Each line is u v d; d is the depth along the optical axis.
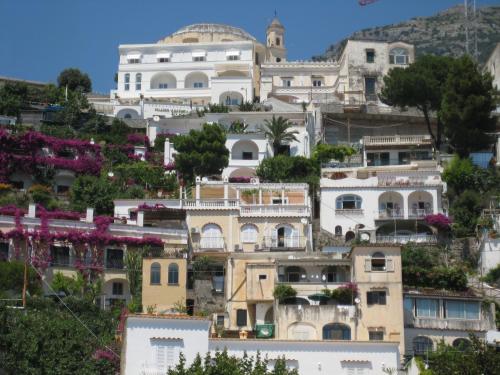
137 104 154.25
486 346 64.50
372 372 69.12
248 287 84.69
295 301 81.50
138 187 117.06
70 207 110.31
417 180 111.94
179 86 165.38
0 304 71.25
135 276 92.00
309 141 133.88
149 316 65.25
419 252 96.50
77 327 75.56
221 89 157.50
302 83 162.62
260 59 176.50
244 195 109.38
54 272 92.31
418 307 81.31
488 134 126.06
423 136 128.50
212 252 99.44
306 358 69.19
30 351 68.00
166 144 130.62
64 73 175.12
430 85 132.75
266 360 62.38
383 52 154.88
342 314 78.56
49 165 121.38
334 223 110.00
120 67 166.50
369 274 80.62
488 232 101.94
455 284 87.81
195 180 116.94
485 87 129.38
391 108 142.12
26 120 139.75
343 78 155.75
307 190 110.19
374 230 109.00
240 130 132.25
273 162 121.94
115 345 74.19
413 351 79.44
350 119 139.75
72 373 68.56
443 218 106.81
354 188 111.25
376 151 127.75
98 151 126.19
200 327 65.50
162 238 99.00
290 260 85.12
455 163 117.69
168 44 167.50
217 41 177.00
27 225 93.50
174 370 60.78
